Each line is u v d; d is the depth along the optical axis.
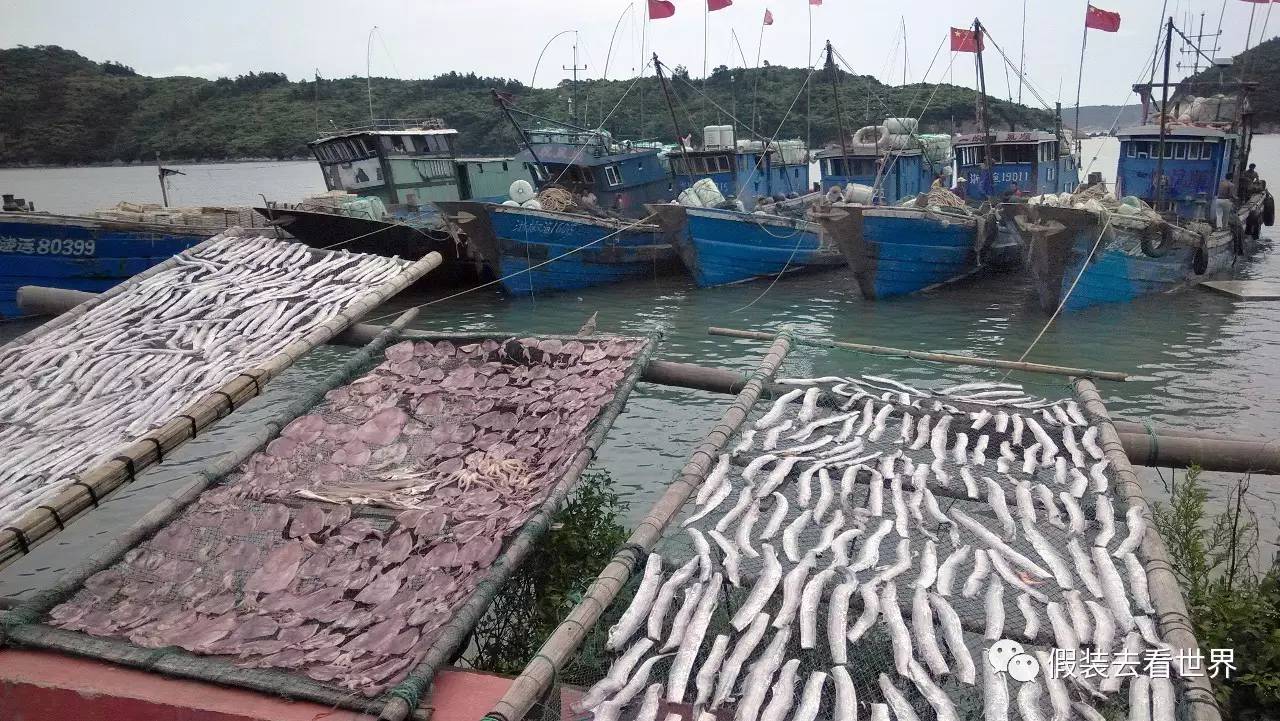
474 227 22.09
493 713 4.08
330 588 5.71
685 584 5.16
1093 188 21.48
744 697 4.30
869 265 22.39
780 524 5.74
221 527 6.27
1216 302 21.05
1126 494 5.86
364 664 4.90
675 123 27.75
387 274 10.09
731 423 7.16
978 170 28.92
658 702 4.34
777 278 26.12
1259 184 29.47
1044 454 6.63
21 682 4.93
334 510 6.49
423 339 9.06
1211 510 9.39
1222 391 14.15
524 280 23.52
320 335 8.60
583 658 4.81
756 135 30.39
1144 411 13.27
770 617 4.87
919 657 4.57
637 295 24.38
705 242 24.08
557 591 7.05
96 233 19.02
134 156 66.62
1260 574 7.63
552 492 6.34
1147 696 4.20
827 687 4.52
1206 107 26.45
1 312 18.77
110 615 5.43
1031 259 19.92
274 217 21.06
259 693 4.77
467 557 5.79
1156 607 4.77
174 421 6.91
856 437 7.05
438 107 62.22
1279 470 7.05
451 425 7.89
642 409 13.80
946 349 17.58
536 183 28.30
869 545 5.42
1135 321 19.39
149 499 10.72
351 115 66.00
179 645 5.16
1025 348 17.42
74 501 6.00
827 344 9.00
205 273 10.55
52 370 8.38
